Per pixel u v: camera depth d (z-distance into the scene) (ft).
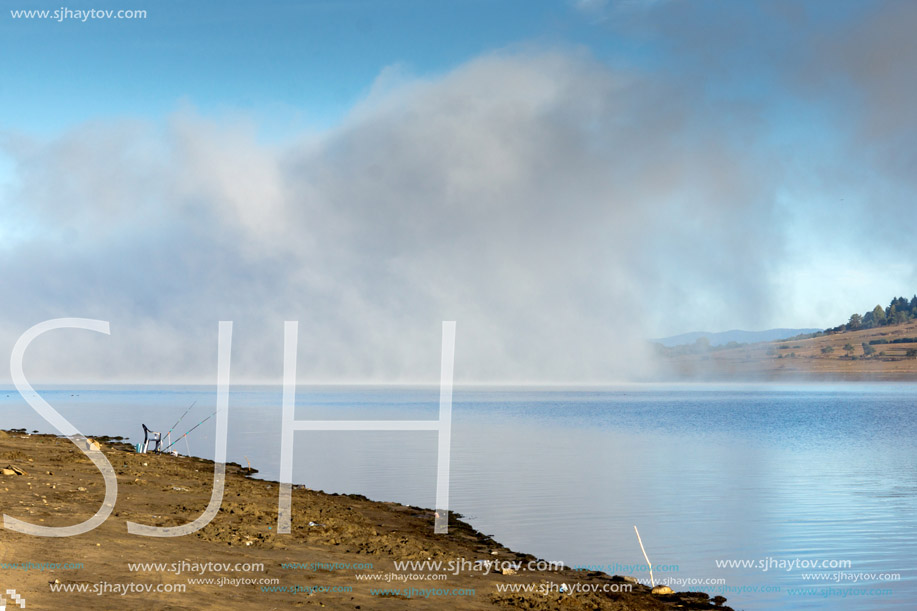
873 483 134.72
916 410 466.29
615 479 134.51
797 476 145.48
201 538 52.75
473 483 124.36
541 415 420.77
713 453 196.75
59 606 34.01
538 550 70.95
